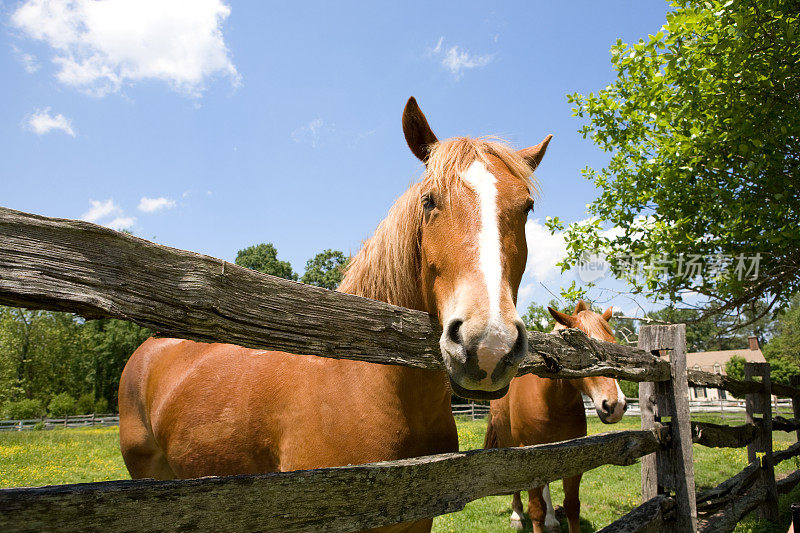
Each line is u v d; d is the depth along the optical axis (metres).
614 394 3.73
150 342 3.22
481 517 5.49
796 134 3.81
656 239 5.06
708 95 4.05
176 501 0.84
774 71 3.72
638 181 5.23
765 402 4.73
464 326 1.29
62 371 39.56
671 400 2.88
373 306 1.38
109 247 0.86
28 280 0.74
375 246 2.01
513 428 4.43
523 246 1.69
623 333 5.62
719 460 9.34
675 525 2.75
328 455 1.81
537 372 1.79
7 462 10.12
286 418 2.00
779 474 6.25
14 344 36.84
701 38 4.00
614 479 7.55
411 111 1.99
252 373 2.25
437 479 1.31
